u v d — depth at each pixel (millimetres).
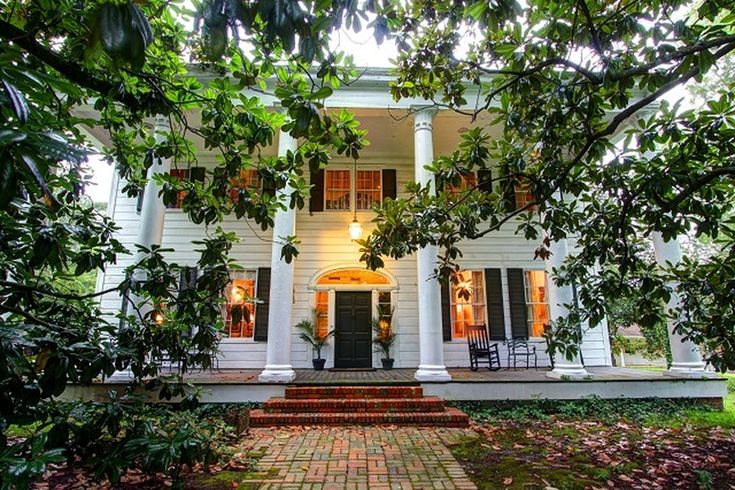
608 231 4355
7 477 1656
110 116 3275
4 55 1209
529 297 10250
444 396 7180
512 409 7051
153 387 3475
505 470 4168
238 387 7055
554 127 3598
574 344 4961
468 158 3990
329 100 7805
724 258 4504
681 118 3426
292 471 4145
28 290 2438
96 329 2924
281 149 7984
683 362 7812
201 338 3154
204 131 3102
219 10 1263
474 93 7891
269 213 3268
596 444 5102
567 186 3994
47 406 2652
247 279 9930
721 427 6051
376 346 9633
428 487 3750
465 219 4297
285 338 7422
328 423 6172
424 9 3365
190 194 3246
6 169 1001
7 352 1808
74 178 3006
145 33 1058
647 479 3945
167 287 3104
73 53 2160
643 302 4270
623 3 3172
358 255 10031
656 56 2955
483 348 9461
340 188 10469
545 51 3445
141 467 2967
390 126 8977
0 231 2305
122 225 9742
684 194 3486
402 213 4316
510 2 2238
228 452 4234
